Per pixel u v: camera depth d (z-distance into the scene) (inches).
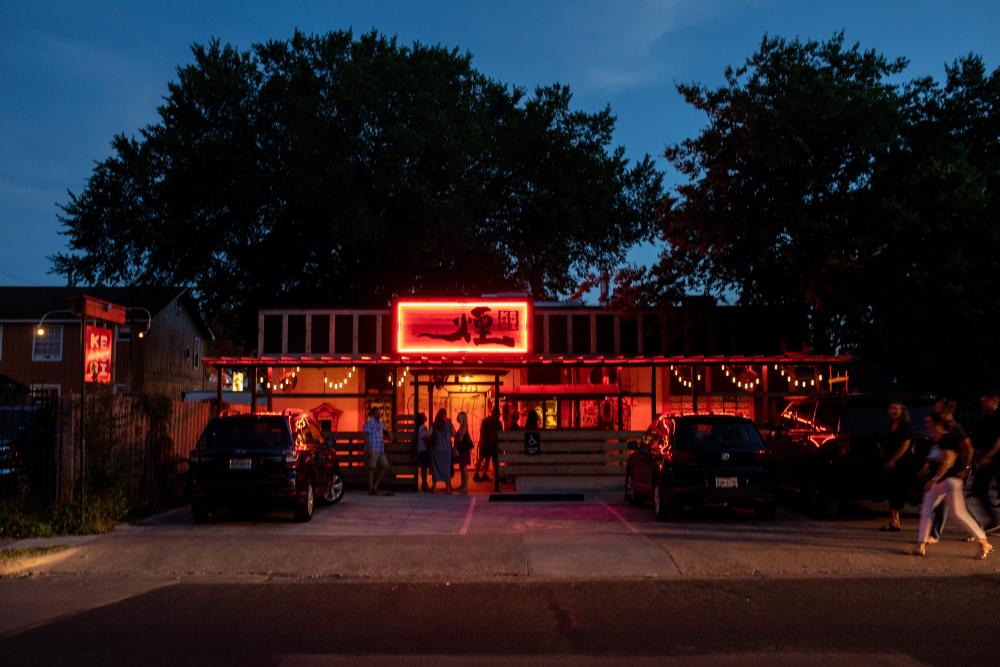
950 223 631.8
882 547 417.4
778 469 594.9
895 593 327.3
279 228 1262.3
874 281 666.8
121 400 526.9
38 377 1369.3
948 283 605.6
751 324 872.9
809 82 688.4
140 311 1428.4
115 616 295.3
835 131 670.5
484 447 794.2
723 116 726.5
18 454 469.7
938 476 395.5
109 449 501.0
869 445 486.6
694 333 877.8
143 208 1209.4
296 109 1089.4
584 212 1300.4
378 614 297.3
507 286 1344.7
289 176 1109.7
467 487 740.7
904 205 632.4
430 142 1114.7
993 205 630.5
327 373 902.4
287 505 513.0
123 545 428.8
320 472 562.3
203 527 495.5
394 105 1123.3
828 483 504.7
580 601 318.0
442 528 491.8
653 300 839.7
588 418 901.2
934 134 689.0
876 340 693.9
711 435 507.5
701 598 321.7
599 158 1302.9
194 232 1213.1
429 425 748.0
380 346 889.5
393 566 387.9
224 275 1283.2
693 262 815.1
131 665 232.8
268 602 319.3
